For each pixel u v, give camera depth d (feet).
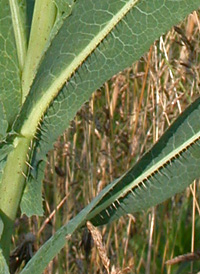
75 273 2.39
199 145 1.45
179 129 1.45
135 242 2.50
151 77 2.35
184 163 1.47
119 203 1.47
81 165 2.55
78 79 1.40
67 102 1.41
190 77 2.55
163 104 2.34
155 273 2.44
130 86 2.75
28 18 1.46
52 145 1.43
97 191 2.52
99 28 1.38
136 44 1.40
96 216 1.49
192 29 2.46
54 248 1.43
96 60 1.40
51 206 2.73
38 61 1.43
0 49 1.43
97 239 1.46
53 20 1.42
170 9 1.39
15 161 1.43
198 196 2.45
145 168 1.46
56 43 1.38
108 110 2.45
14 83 1.43
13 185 1.44
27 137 1.42
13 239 2.35
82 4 1.38
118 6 1.38
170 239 2.47
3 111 1.41
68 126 1.42
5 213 1.45
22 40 1.44
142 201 1.48
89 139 2.43
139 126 2.60
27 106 1.41
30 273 1.44
